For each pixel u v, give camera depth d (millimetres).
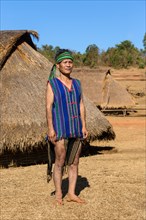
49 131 5461
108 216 5289
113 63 59031
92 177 7656
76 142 5613
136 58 62188
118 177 7680
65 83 5547
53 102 5469
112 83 26562
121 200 6020
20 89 9711
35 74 10328
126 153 11094
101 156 10570
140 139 14219
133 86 40219
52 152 5656
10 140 8789
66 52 5527
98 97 25656
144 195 6324
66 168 6172
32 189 6645
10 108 9234
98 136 10195
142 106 27000
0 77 9859
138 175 7895
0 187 6832
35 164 9594
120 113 26047
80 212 5410
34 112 9336
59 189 5742
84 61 59188
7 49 10172
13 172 8352
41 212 5398
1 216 5254
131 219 5188
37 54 11148
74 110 5508
